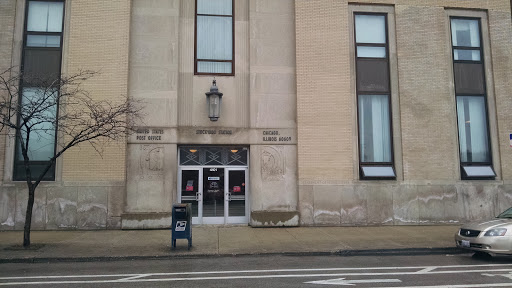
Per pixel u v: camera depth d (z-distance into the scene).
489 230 8.60
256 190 13.47
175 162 13.25
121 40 13.29
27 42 13.30
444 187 13.91
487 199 14.04
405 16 14.55
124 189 12.80
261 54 14.04
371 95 14.35
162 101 13.40
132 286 6.45
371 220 13.55
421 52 14.45
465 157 14.47
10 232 12.10
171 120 13.35
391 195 13.72
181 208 9.80
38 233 11.93
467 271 7.58
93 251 9.47
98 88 13.07
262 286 6.40
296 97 13.86
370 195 13.64
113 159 12.81
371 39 14.55
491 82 14.81
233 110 13.80
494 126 14.62
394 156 14.01
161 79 13.49
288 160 13.73
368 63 14.43
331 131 13.70
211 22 14.24
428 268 7.90
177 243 10.51
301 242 10.66
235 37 14.14
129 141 13.09
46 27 13.40
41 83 11.98
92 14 13.34
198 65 14.00
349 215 13.51
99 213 12.63
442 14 14.67
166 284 6.58
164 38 13.70
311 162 13.55
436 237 11.34
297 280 6.84
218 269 7.87
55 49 13.30
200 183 13.68
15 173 12.78
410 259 9.00
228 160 13.90
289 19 14.31
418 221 13.70
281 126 13.80
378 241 10.76
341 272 7.53
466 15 14.98
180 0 14.05
